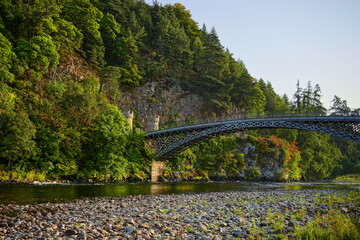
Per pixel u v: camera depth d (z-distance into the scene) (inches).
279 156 3006.9
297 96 4530.0
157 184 1800.0
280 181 2883.9
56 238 391.2
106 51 3410.4
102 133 1861.5
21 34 2279.8
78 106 1861.5
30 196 895.7
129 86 3243.1
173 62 3865.7
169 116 3464.6
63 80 2420.0
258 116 2228.1
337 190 1485.0
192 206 764.6
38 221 523.2
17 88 1935.3
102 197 970.1
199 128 2313.0
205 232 437.1
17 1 2242.9
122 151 1991.9
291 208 706.8
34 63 2129.7
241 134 3666.3
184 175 2539.4
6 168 1387.8
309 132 3720.5
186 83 3791.8
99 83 2906.0
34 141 1472.7
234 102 4077.3
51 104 1786.4
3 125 1409.9
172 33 3998.5
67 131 1648.6
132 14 3742.6
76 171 1660.9
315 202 834.8
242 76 4180.6
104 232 421.7
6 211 622.8
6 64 1820.9
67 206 733.9
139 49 3666.3
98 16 3206.2
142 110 3265.3
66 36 2691.9
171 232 426.0
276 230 424.8
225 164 2824.8
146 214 597.3
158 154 2402.8
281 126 1971.0
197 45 4286.4
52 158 1546.5
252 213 629.3
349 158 4896.7
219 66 4121.6
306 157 3644.2
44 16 2321.6
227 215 599.2
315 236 386.9
